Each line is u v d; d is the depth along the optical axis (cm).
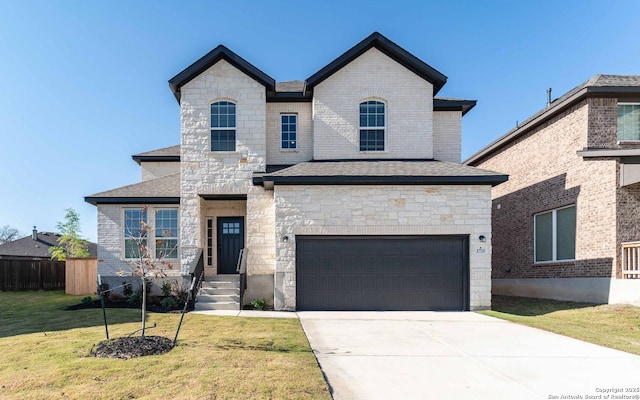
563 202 1347
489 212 1173
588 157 1052
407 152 1355
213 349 659
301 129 1394
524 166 1600
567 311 1107
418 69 1360
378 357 651
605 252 1165
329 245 1177
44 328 837
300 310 1151
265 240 1270
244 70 1308
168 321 909
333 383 528
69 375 524
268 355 628
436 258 1176
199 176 1291
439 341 764
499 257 1806
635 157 1047
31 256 3238
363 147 1363
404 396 486
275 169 1311
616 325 902
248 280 1245
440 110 1446
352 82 1362
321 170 1202
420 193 1177
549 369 592
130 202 1352
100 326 846
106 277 1333
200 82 1309
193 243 1273
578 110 1271
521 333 838
